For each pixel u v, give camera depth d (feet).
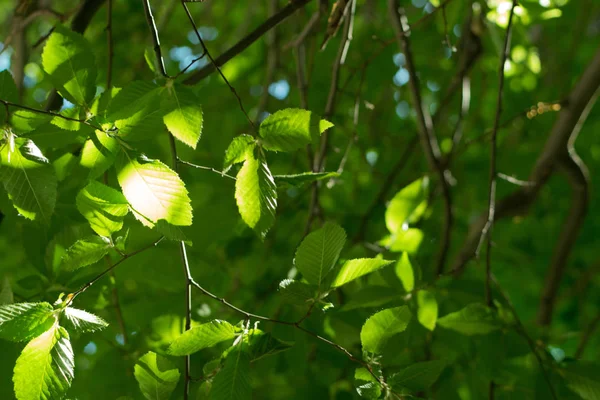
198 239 6.23
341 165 6.41
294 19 8.40
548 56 11.37
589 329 8.34
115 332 6.18
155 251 5.84
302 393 6.28
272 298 6.91
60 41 4.75
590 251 11.43
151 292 6.09
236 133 7.99
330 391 6.36
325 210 9.04
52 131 4.77
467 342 6.01
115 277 5.79
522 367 6.02
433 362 5.00
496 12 6.76
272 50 8.11
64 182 5.49
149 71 9.09
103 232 4.79
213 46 10.31
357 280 5.96
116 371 5.85
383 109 10.27
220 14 11.90
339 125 7.66
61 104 5.90
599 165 11.66
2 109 4.78
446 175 7.86
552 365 5.73
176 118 4.70
